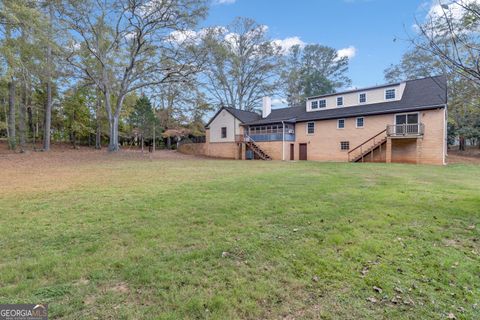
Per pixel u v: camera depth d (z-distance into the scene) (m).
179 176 10.57
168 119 35.50
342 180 9.25
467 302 2.43
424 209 5.30
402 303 2.41
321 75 40.41
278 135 25.34
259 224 4.52
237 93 34.56
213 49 22.98
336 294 2.55
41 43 16.16
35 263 3.12
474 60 4.32
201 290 2.61
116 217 4.96
